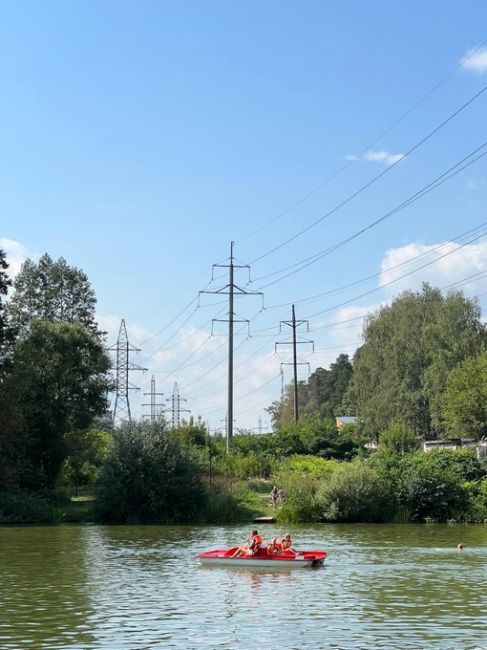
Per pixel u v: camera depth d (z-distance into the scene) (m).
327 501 64.81
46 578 35.47
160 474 65.75
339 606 28.83
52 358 81.19
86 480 88.94
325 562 40.91
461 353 111.12
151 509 65.69
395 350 116.75
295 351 117.19
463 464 68.81
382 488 65.44
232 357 88.81
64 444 80.62
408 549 46.44
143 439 67.31
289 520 65.12
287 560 38.84
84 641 23.48
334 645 22.94
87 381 85.38
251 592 31.89
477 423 98.38
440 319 114.44
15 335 80.06
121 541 51.16
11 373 77.88
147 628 25.17
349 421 178.62
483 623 25.83
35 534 56.03
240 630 24.88
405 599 30.20
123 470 66.06
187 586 33.38
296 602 29.66
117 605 29.08
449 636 24.02
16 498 67.81
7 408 71.88
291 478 67.31
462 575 36.28
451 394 100.69
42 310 101.69
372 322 123.06
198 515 66.00
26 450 77.94
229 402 88.38
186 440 95.88
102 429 96.75
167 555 43.91
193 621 26.25
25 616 27.06
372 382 119.25
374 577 35.81
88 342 85.62
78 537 53.81
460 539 51.97
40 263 103.50
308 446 104.94
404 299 120.81
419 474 65.88
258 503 70.88
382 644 23.03
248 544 39.56
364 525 62.97
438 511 65.31
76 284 103.38
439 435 114.75
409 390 114.81
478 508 65.12
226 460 86.75
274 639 23.67
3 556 43.38
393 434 101.56
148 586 33.31
